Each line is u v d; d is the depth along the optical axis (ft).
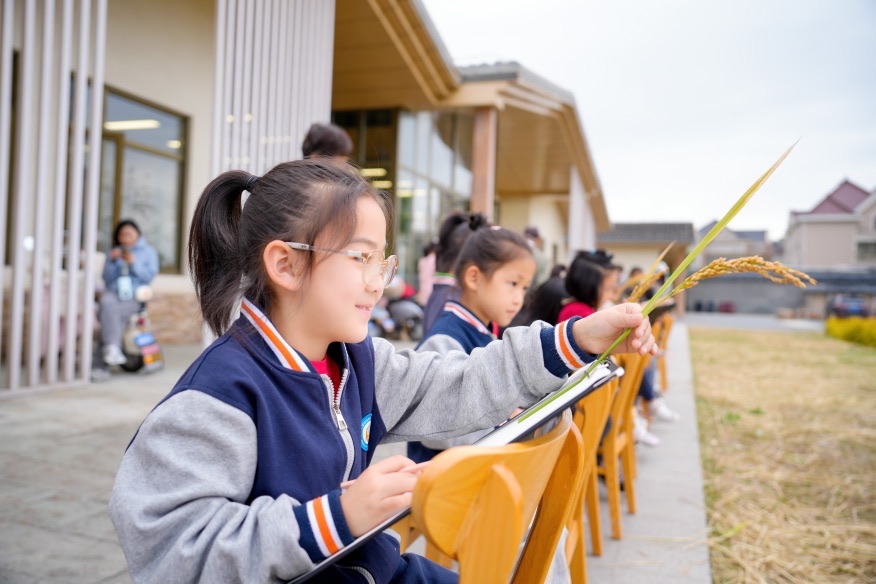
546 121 31.86
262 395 2.62
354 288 2.81
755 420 15.37
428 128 32.37
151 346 16.51
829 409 16.98
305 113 15.96
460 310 5.85
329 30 17.11
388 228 3.16
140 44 21.84
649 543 7.73
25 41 12.54
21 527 6.75
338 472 2.84
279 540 2.25
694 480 10.30
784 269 2.47
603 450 7.82
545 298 9.73
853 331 42.80
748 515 8.81
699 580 6.73
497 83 26.89
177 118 23.95
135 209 22.47
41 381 14.37
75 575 5.81
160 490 2.42
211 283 3.05
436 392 3.55
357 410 3.16
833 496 9.71
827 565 7.30
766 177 2.59
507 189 49.96
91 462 8.93
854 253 125.70
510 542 1.78
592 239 56.54
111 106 21.26
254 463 2.57
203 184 24.91
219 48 12.71
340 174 2.95
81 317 15.51
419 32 22.66
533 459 2.01
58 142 13.19
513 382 3.30
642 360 8.41
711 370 25.03
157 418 2.48
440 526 1.80
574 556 5.55
